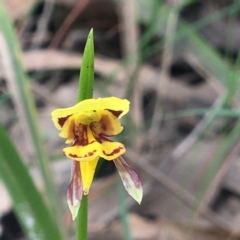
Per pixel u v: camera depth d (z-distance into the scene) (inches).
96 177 15.0
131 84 16.3
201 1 19.7
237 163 14.4
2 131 10.4
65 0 19.4
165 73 17.3
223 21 18.9
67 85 17.8
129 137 15.8
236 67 14.5
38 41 18.9
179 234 13.5
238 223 13.7
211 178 14.2
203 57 17.1
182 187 14.2
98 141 9.2
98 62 17.6
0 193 14.0
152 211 14.0
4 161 10.6
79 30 19.8
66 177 14.6
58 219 11.9
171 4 18.4
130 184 9.1
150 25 17.1
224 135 15.3
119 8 18.7
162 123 17.2
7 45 12.4
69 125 9.2
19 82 12.3
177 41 17.6
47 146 15.8
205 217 13.8
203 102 17.2
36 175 14.3
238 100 15.8
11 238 13.9
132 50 16.5
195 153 14.8
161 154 15.4
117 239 13.6
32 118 12.1
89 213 14.0
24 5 19.7
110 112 9.3
